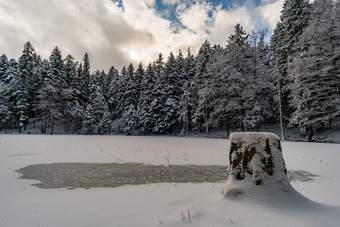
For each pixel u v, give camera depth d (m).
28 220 2.37
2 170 5.95
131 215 2.53
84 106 47.91
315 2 20.31
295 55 21.47
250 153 3.27
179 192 3.81
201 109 32.84
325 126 22.53
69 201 3.20
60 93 42.84
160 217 2.45
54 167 6.57
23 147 11.55
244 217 2.45
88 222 2.30
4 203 3.08
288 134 26.84
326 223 2.29
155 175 5.65
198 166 7.09
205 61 34.59
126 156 9.04
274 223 2.28
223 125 31.86
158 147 12.70
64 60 49.97
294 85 20.34
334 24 18.25
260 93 27.44
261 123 27.98
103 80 62.97
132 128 43.38
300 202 2.93
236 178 3.33
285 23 25.67
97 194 3.68
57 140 17.11
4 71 47.47
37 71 43.19
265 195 2.94
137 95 53.84
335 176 5.54
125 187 4.31
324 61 17.89
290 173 6.03
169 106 39.91
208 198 3.30
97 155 9.17
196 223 2.25
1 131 38.16
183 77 45.47
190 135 34.81
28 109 42.09
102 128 43.72
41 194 3.69
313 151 10.62
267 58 35.06
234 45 28.33
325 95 19.45
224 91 27.69
